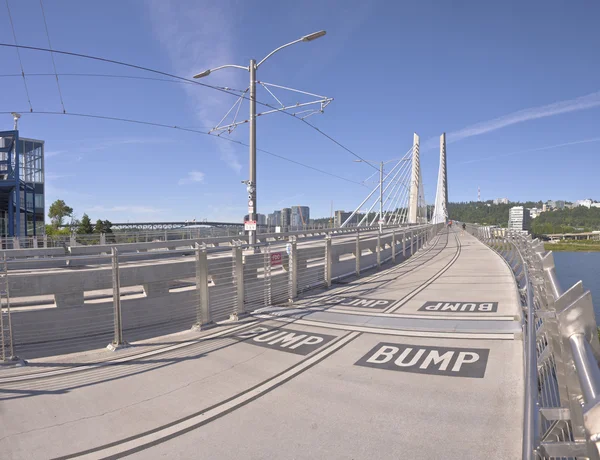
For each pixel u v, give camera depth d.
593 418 1.42
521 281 10.60
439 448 3.59
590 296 2.17
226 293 8.91
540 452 2.15
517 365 5.44
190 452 3.72
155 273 8.79
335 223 63.69
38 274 7.43
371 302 10.24
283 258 10.91
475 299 9.94
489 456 3.43
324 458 3.54
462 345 6.45
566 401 2.65
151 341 7.33
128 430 4.16
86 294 10.80
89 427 4.24
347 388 5.03
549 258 4.18
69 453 3.75
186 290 9.61
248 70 15.58
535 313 3.59
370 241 17.58
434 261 19.31
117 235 30.73
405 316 8.59
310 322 8.48
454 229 80.69
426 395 4.70
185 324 8.96
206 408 4.63
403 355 6.14
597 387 1.59
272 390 5.07
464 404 4.42
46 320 7.50
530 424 1.98
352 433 3.94
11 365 6.06
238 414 4.45
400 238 23.50
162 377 5.61
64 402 4.86
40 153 45.25
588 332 2.18
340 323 8.28
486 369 5.37
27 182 43.53
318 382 5.26
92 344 7.52
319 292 11.92
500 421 4.01
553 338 2.69
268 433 4.01
